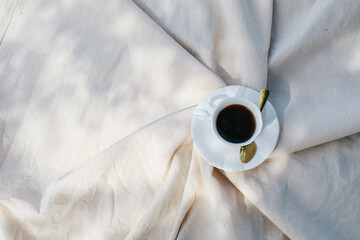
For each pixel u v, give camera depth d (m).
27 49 0.95
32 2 0.96
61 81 0.93
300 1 0.85
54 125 0.92
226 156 0.79
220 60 0.87
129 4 0.90
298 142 0.79
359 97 0.79
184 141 0.85
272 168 0.82
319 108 0.80
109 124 0.90
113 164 0.86
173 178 0.84
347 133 0.78
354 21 0.81
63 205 0.88
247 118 0.78
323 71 0.82
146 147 0.85
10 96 0.94
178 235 0.84
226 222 0.80
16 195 0.91
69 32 0.93
